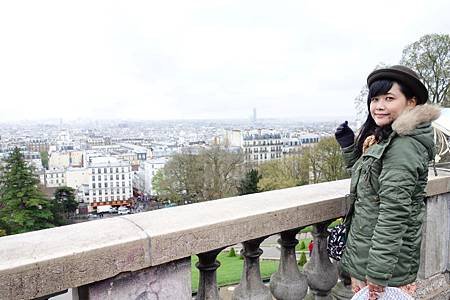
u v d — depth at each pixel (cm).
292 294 297
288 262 298
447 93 2091
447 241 396
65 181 11412
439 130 361
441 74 2122
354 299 238
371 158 232
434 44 2134
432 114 219
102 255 198
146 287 219
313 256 325
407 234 229
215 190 5697
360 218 239
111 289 208
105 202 11100
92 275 196
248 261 276
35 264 181
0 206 3997
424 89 235
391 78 236
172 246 221
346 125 286
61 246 197
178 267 229
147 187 11456
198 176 5741
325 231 318
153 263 215
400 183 213
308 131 15038
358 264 240
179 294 231
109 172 11169
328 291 328
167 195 5844
